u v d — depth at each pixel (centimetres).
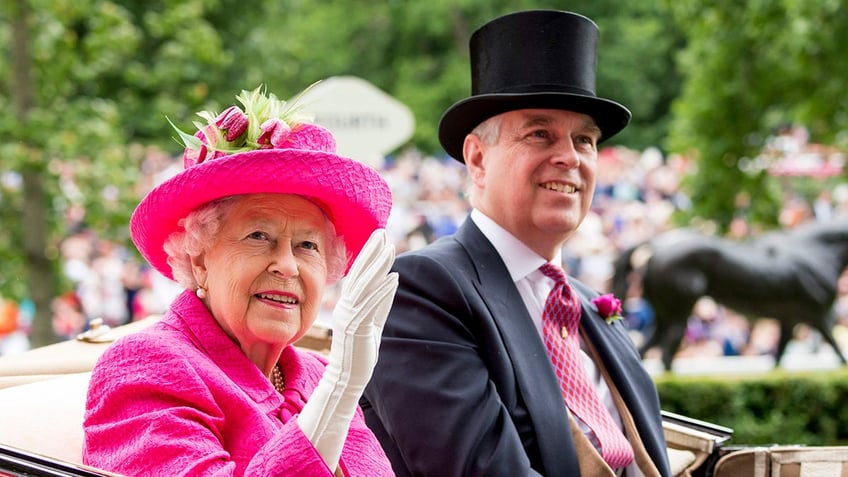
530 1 5169
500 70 696
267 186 464
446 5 5203
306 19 5397
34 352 629
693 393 1644
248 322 473
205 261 481
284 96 2606
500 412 617
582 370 671
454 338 633
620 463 654
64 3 1730
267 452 419
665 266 1917
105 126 1711
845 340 2430
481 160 707
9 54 1825
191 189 461
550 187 680
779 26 1981
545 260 689
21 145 1648
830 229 1991
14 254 1730
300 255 481
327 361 549
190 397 450
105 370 456
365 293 418
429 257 658
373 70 5538
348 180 477
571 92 690
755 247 1966
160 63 1925
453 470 602
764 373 1752
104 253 2345
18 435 496
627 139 5044
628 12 5181
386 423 625
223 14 2630
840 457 673
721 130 2059
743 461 681
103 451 443
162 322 485
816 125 2098
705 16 2027
